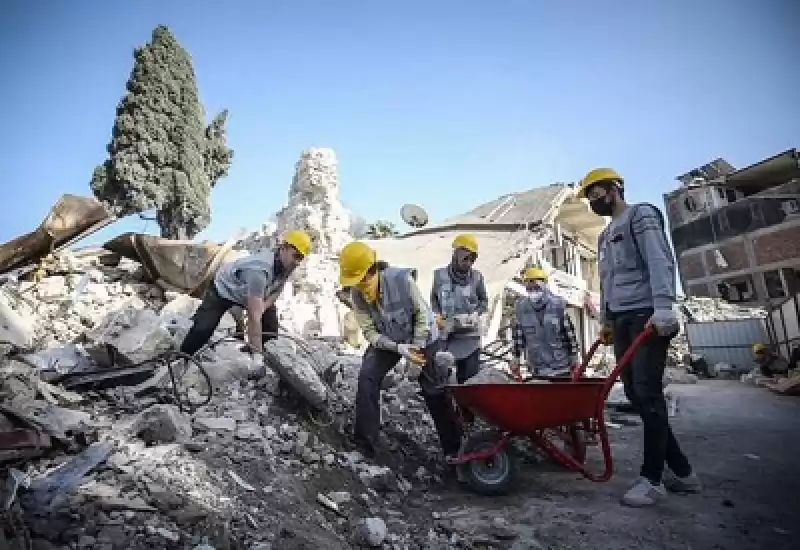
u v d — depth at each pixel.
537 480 4.30
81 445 3.00
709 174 26.73
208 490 2.70
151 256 7.65
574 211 18.58
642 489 3.62
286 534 2.59
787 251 21.59
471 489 3.99
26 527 2.18
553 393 3.68
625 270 3.85
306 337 7.48
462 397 3.94
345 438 4.20
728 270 23.31
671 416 7.51
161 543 2.24
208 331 4.39
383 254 14.95
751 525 3.20
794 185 21.78
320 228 12.81
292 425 3.94
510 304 14.18
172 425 3.19
